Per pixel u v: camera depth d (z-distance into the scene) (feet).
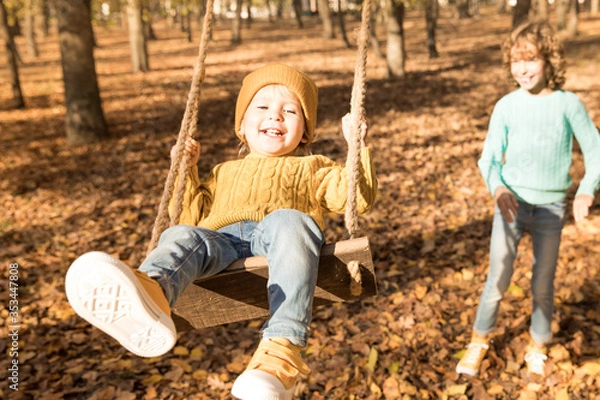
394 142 32.55
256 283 6.86
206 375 13.67
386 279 17.31
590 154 11.04
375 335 14.61
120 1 51.11
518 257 17.80
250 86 7.68
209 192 7.86
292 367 5.79
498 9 156.76
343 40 89.76
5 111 46.85
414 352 13.82
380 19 125.49
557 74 10.89
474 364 12.74
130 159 31.78
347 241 6.79
